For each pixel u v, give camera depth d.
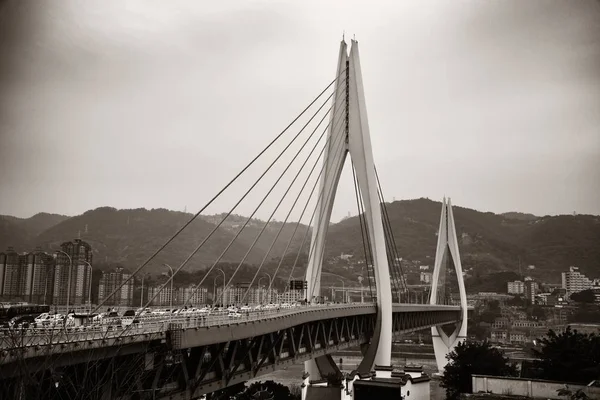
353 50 93.12
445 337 152.50
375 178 90.00
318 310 66.44
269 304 78.38
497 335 194.00
